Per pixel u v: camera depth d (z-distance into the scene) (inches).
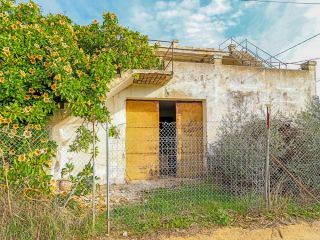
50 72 218.5
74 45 271.0
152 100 422.0
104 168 378.3
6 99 213.9
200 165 317.1
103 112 224.4
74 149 220.8
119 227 202.8
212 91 433.7
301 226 219.5
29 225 175.9
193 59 604.1
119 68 346.6
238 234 206.7
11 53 216.1
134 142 407.2
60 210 189.6
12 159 201.6
